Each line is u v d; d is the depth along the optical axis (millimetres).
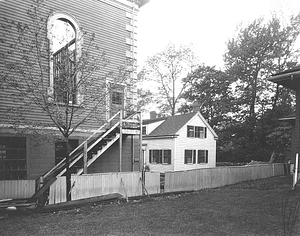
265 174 20344
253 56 32562
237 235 5656
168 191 13273
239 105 34438
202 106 39281
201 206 8703
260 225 6293
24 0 11023
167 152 28141
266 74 32094
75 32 12328
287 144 28250
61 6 11984
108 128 13031
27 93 9523
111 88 10492
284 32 31547
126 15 14523
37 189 9391
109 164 13789
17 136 10609
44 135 9398
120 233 5859
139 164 14188
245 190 12406
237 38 35250
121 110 12336
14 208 7965
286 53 31781
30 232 5941
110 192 11047
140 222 6762
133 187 11789
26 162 10938
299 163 11648
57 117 8977
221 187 15320
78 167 12625
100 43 13250
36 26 9898
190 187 14523
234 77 34031
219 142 35594
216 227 6270
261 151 31047
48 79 10508
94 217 7297
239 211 7789
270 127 30656
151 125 33250
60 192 9781
